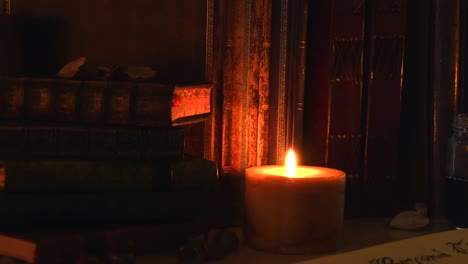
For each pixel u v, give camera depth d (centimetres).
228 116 96
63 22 96
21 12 95
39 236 80
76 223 84
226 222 97
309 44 99
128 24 96
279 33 97
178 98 87
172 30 95
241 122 96
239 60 96
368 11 100
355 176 100
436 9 102
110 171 85
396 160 101
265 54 97
